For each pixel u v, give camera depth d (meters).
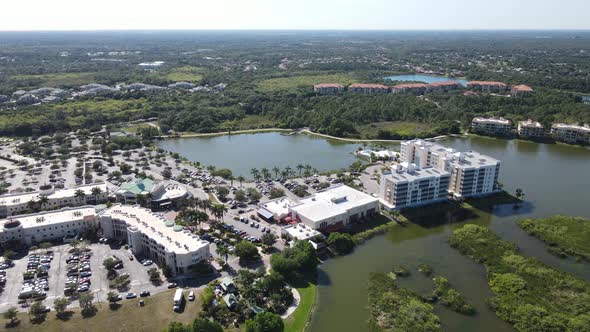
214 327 183.75
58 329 195.00
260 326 184.75
